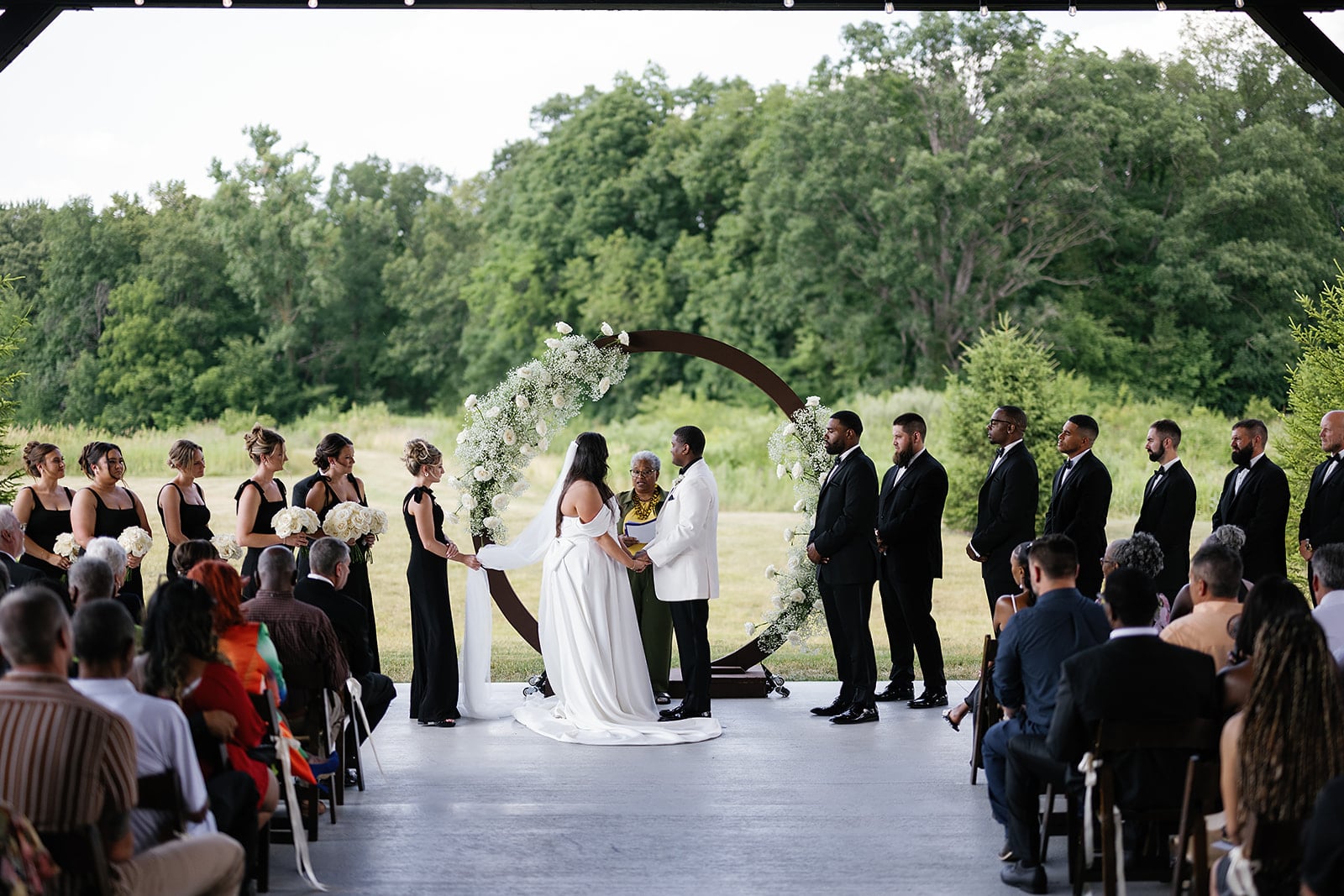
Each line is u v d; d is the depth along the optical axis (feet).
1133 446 63.52
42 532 18.62
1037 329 66.85
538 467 66.74
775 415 72.59
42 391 77.77
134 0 20.57
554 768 16.94
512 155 86.28
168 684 10.61
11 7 20.44
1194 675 10.62
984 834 13.94
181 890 9.07
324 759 13.75
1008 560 20.06
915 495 20.65
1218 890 9.24
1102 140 68.64
